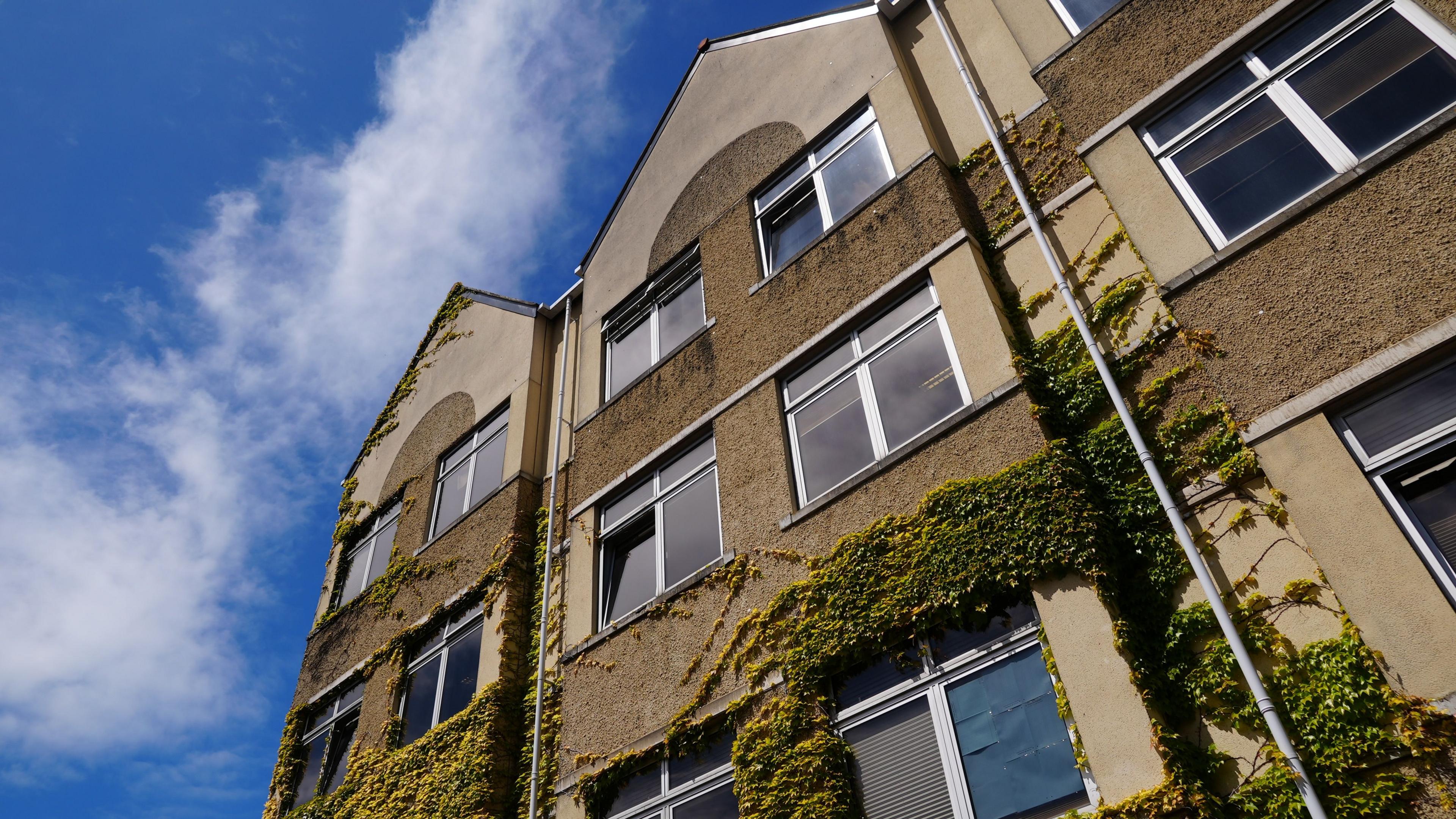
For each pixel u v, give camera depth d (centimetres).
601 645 1109
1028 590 776
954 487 843
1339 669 606
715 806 911
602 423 1345
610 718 1043
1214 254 768
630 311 1465
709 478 1144
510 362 1644
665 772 973
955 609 795
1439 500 612
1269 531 689
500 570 1329
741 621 959
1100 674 699
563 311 1653
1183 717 671
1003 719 754
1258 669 651
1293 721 618
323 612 1681
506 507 1401
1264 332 713
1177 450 760
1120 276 877
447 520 1552
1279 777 604
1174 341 804
